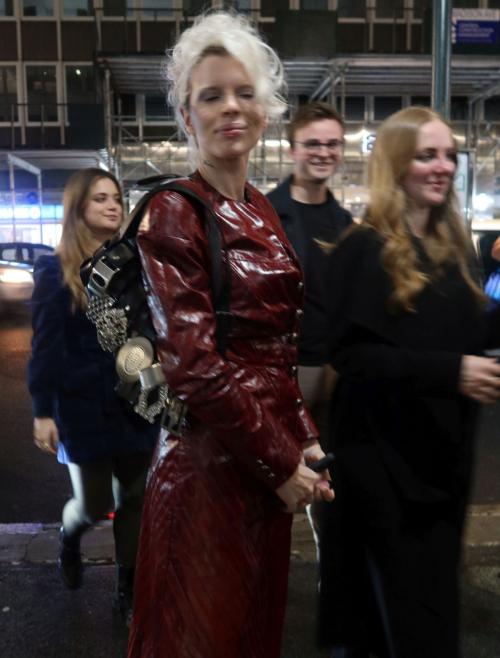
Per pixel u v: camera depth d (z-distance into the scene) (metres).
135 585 1.64
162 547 1.57
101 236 2.83
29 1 22.25
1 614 2.99
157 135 18.62
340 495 2.08
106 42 21.50
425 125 2.00
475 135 17.89
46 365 2.74
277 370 1.61
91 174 2.79
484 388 1.86
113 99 17.73
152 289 1.48
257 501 1.58
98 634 2.85
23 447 5.55
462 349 2.01
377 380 1.96
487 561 3.44
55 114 22.64
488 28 14.55
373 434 2.01
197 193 1.52
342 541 2.10
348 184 17.88
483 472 4.81
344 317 2.00
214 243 1.52
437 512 2.00
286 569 1.70
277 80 1.66
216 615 1.53
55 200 21.55
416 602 1.92
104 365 2.77
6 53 22.39
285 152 16.78
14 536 3.75
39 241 21.69
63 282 2.75
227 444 1.48
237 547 1.55
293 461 1.51
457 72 15.59
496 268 2.44
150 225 1.49
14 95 22.53
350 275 2.01
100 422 2.75
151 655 1.54
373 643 2.16
